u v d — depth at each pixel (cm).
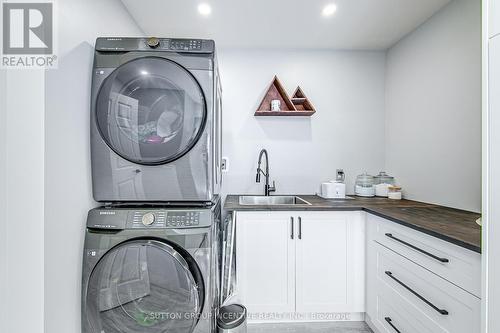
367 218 179
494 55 81
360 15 192
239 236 179
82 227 120
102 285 114
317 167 252
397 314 146
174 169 124
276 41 234
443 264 113
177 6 180
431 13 190
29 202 91
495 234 81
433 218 142
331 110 252
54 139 105
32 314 91
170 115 123
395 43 237
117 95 122
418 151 207
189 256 115
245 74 248
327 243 181
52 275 104
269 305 179
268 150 249
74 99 116
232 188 248
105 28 149
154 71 121
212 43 126
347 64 252
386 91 252
